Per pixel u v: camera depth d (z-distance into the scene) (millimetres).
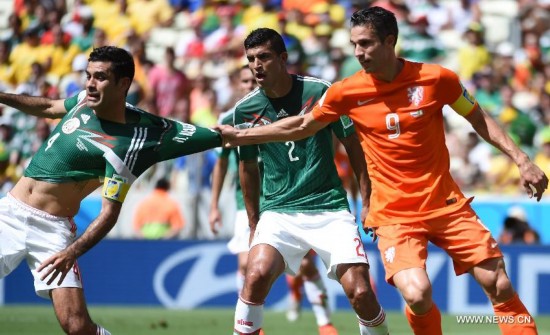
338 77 51906
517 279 38594
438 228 20297
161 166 42750
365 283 21078
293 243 22016
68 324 20062
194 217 41000
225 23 56844
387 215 20469
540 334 32812
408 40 54156
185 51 56281
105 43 56156
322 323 29359
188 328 33719
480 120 20438
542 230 39938
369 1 56875
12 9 60719
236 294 40188
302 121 20938
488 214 40375
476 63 53625
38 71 54031
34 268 20656
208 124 49969
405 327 34031
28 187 20750
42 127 46625
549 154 45656
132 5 59000
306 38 54688
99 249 40844
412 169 20234
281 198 22234
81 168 20328
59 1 58125
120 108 20047
